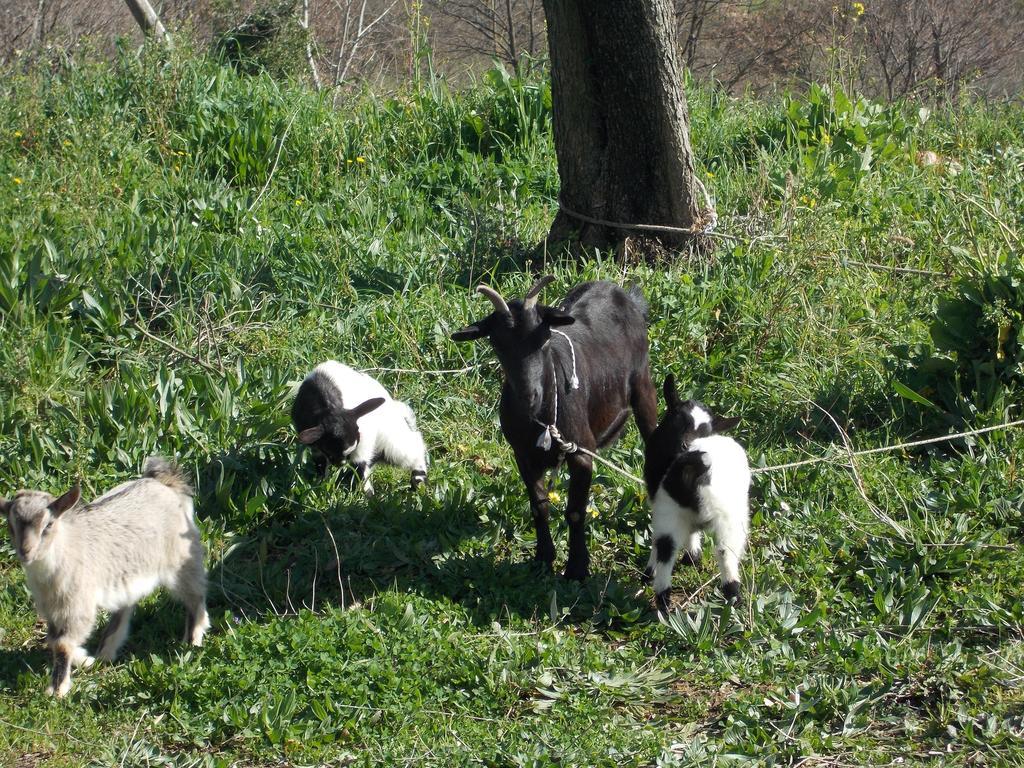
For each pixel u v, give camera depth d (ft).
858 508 22.93
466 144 42.88
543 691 17.40
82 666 18.31
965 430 25.00
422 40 61.36
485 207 35.42
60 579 17.04
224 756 15.97
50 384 25.79
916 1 77.97
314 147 40.78
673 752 15.71
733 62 89.35
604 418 22.26
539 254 34.58
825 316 29.94
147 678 17.49
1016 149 43.96
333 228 35.81
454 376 28.32
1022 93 57.52
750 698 16.96
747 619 19.16
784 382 27.73
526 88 44.11
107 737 16.48
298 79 54.03
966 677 16.79
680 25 87.15
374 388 25.62
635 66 32.01
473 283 32.99
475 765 15.44
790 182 33.47
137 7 57.21
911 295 31.83
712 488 18.97
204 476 23.50
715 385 27.96
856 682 17.17
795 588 20.39
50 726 16.56
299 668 17.69
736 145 43.93
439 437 26.71
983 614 18.81
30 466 23.40
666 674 17.87
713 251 33.65
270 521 23.25
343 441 23.67
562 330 21.72
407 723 16.61
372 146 42.06
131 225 32.99
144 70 43.39
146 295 29.99
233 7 64.34
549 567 21.35
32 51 55.26
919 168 42.86
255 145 40.04
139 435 24.09
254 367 27.78
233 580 21.11
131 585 18.17
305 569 21.52
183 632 19.54
